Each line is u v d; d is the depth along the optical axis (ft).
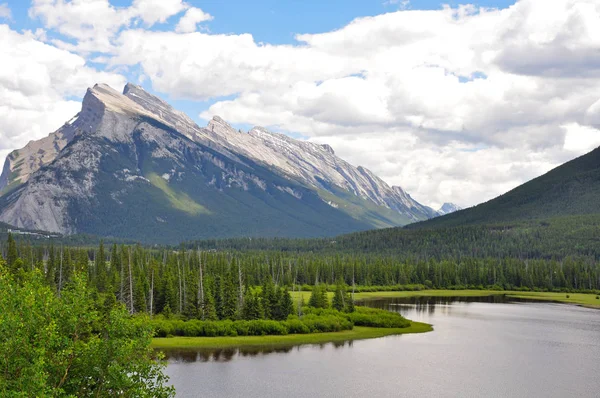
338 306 575.79
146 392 173.06
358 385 325.83
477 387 325.62
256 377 339.77
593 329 540.93
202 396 300.81
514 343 460.14
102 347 165.48
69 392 162.81
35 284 174.19
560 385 331.98
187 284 567.59
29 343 157.17
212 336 462.19
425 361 388.78
